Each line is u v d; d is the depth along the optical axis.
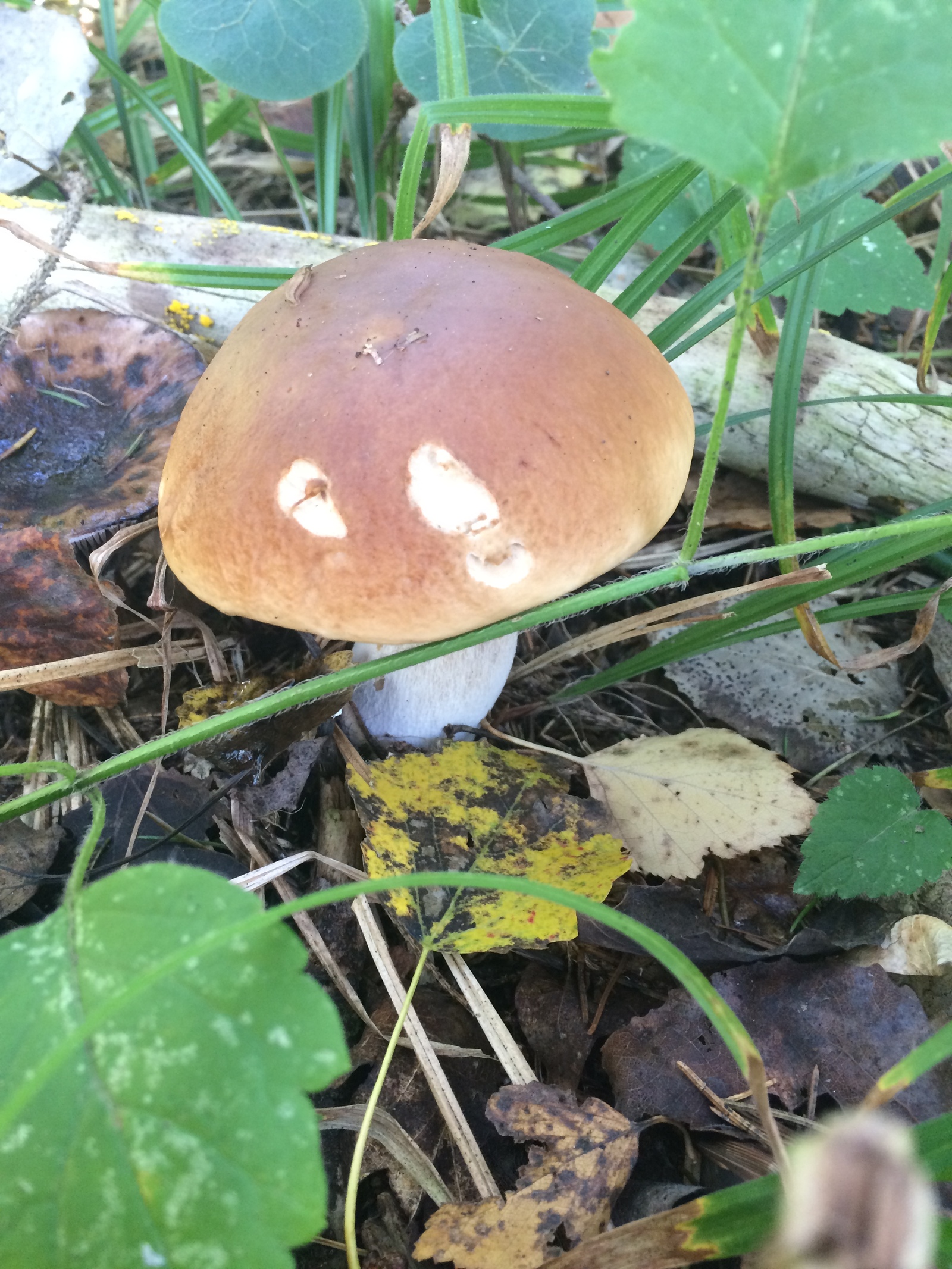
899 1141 0.07
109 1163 0.11
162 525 0.17
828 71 0.11
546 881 0.18
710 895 0.19
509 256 0.18
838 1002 0.17
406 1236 0.15
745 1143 0.16
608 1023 0.18
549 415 0.15
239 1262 0.10
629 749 0.21
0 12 0.23
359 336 0.16
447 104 0.19
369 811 0.19
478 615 0.15
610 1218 0.15
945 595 0.20
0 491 0.21
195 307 0.24
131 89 0.28
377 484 0.15
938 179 0.20
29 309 0.22
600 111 0.18
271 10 0.23
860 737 0.23
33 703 0.22
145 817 0.20
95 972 0.12
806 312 0.21
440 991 0.18
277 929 0.11
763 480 0.26
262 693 0.20
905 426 0.23
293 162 0.36
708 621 0.21
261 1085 0.11
